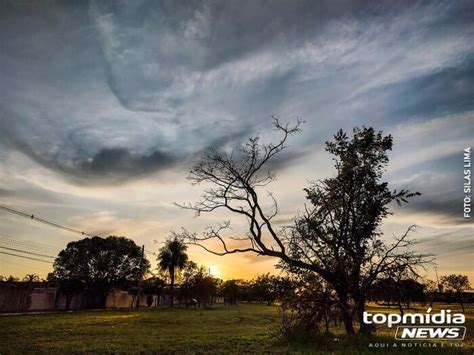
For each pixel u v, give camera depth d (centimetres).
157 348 1609
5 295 4412
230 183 2102
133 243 6675
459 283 7231
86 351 1526
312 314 1930
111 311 5266
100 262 6141
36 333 2234
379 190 2003
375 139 2078
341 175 2070
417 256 1931
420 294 2002
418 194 1962
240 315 4347
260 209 2072
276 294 2098
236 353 1483
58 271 5916
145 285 7438
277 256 2047
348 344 1689
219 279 7806
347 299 2000
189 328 2605
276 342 1778
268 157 2117
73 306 5744
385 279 1950
